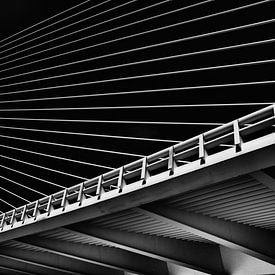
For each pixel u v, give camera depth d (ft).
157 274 69.00
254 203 42.29
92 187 50.55
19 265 86.43
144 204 42.83
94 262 67.26
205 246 61.67
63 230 55.42
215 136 37.11
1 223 66.95
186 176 37.65
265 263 55.26
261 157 31.96
